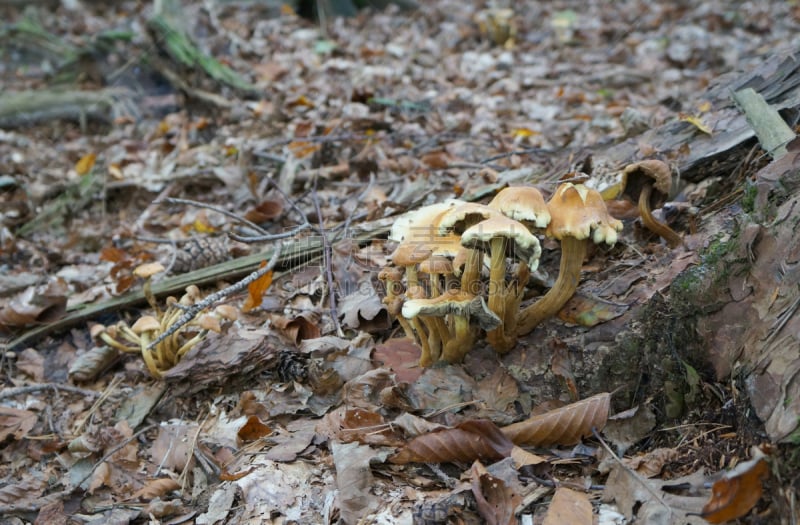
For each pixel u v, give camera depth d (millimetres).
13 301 1041
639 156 960
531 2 2713
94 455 830
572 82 1737
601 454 738
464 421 735
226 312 861
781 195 757
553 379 787
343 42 2199
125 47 1833
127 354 941
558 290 782
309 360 861
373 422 777
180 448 817
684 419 756
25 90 1785
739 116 932
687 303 761
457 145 1271
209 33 1996
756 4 2340
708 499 674
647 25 2240
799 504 632
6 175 1400
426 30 2354
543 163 1105
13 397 902
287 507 732
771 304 718
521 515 699
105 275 1078
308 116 1532
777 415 664
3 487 802
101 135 1660
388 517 708
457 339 782
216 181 1267
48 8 2623
